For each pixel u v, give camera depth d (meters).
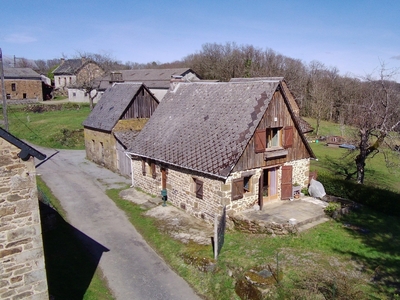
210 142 17.44
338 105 51.47
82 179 25.53
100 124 28.66
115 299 11.96
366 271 12.30
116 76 34.12
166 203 19.95
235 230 15.84
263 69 68.31
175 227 16.86
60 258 14.27
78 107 56.53
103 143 28.77
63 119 46.91
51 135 39.19
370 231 15.68
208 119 18.91
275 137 18.41
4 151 8.46
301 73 65.06
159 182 20.83
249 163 16.50
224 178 15.38
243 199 16.75
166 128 21.06
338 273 12.04
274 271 12.15
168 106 22.73
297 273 12.02
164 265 14.13
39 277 9.27
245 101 17.67
